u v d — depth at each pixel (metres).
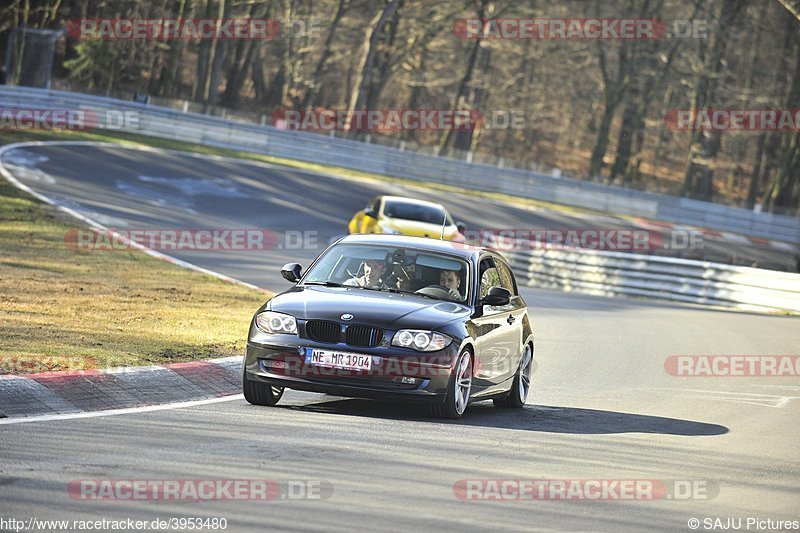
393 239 41.94
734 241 196.38
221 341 49.47
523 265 127.31
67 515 21.20
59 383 35.56
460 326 37.19
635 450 33.84
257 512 22.17
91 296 60.88
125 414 33.47
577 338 69.44
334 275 39.97
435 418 37.47
